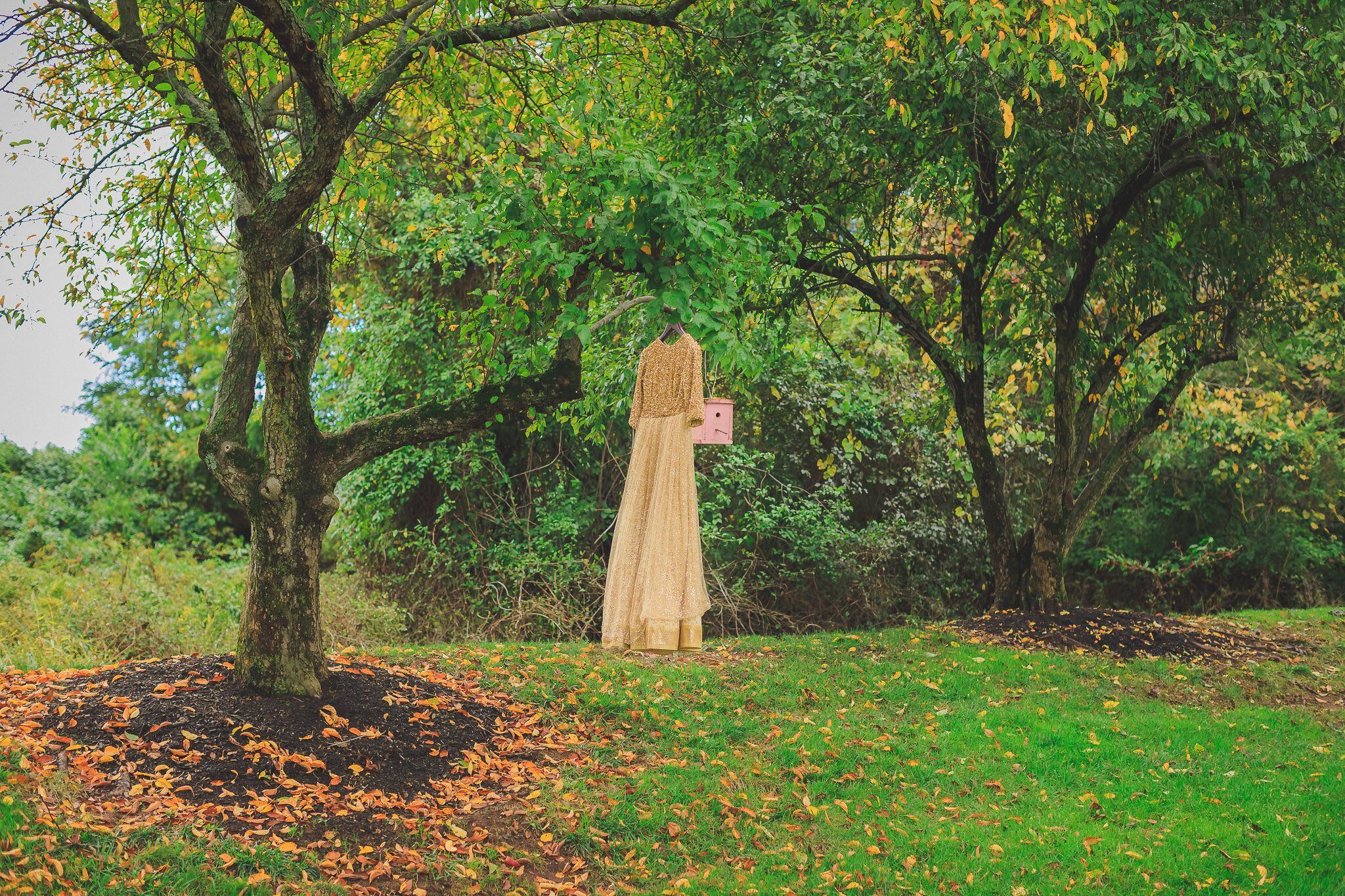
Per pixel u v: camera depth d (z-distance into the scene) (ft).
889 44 22.33
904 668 29.45
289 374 20.12
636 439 16.11
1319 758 23.41
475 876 15.56
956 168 27.84
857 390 47.91
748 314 32.53
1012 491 54.08
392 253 45.47
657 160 18.44
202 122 20.56
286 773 17.83
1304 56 27.17
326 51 20.88
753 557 47.24
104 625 33.40
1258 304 36.91
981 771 21.86
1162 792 20.81
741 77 30.07
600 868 16.62
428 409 21.18
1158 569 54.44
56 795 15.83
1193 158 29.58
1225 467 49.80
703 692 26.43
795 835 18.47
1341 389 56.13
